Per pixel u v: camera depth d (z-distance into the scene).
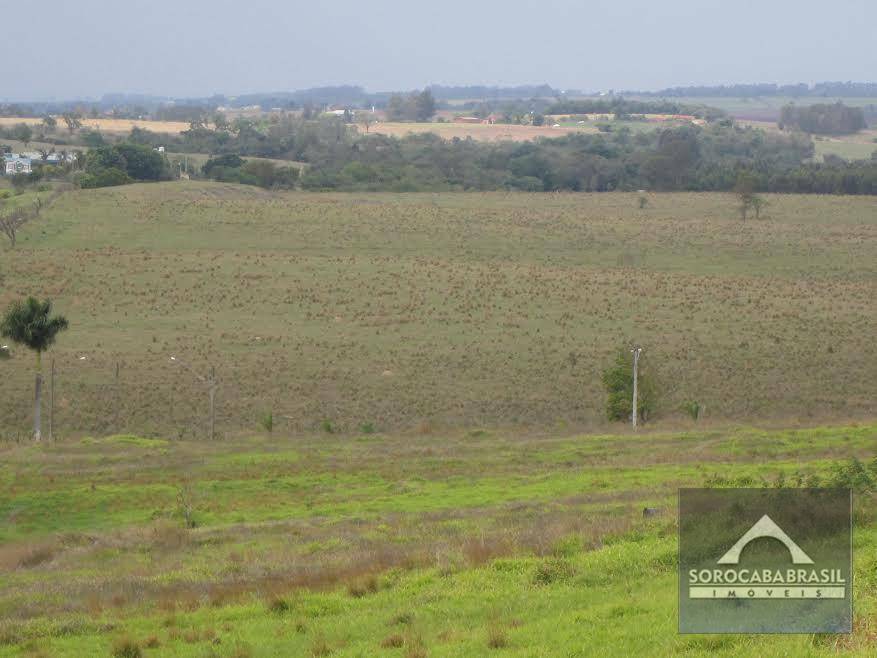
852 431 82.88
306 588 39.72
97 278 176.00
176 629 35.44
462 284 175.75
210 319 151.50
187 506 65.06
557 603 33.19
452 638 30.41
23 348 132.25
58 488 75.94
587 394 115.88
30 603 42.06
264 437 97.25
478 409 111.00
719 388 117.31
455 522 55.94
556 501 60.41
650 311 157.50
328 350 135.00
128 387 117.69
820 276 190.75
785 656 25.33
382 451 87.75
